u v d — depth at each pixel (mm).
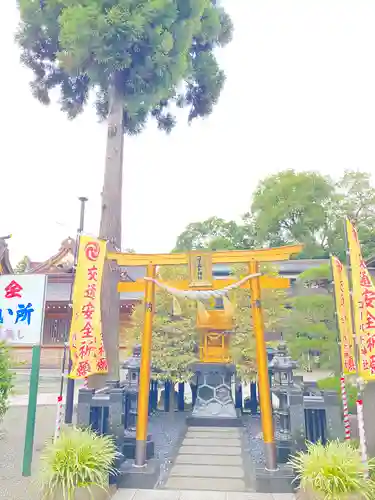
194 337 12922
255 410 13195
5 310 7270
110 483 6684
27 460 7238
